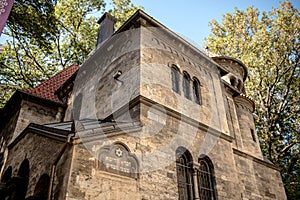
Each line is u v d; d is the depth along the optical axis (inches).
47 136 385.7
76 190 299.9
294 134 981.8
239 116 703.1
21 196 398.6
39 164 378.9
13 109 661.3
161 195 382.3
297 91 993.5
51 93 717.9
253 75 1009.5
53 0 608.1
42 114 642.2
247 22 1157.7
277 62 1000.2
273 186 636.7
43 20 596.1
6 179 482.6
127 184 351.3
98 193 316.5
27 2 571.2
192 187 444.1
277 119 996.6
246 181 573.3
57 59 1048.8
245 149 640.4
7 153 524.7
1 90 899.4
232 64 842.2
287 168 930.7
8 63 933.2
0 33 313.6
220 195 471.5
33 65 986.7
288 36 1014.4
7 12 326.6
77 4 1085.8
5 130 657.0
